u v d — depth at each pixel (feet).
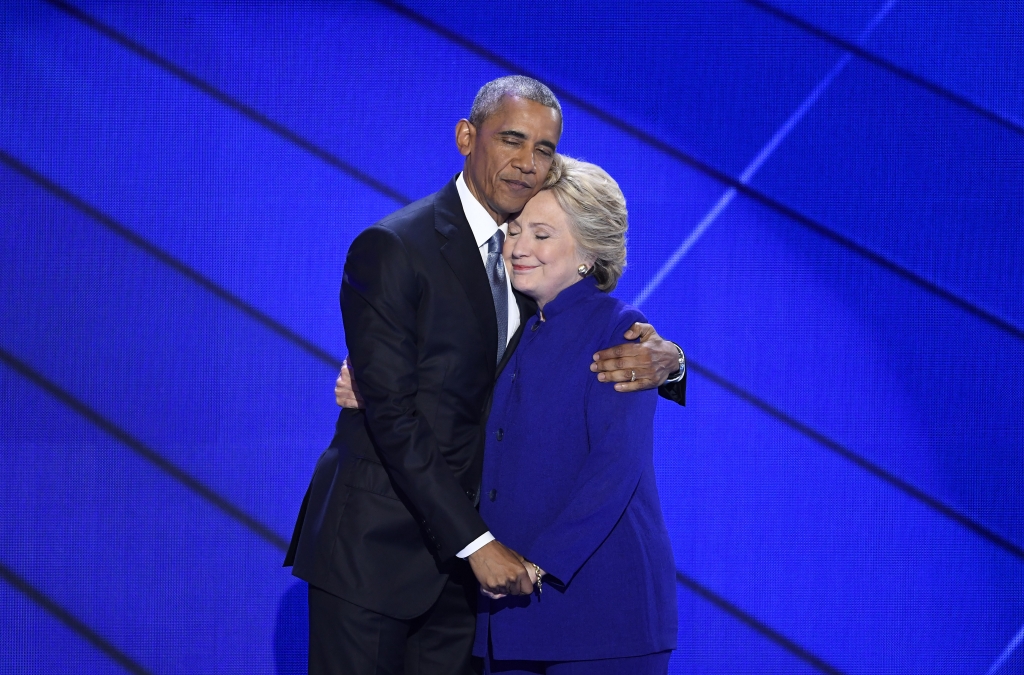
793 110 45.88
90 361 44.09
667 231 45.70
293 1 45.16
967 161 45.73
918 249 45.75
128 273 44.65
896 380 45.11
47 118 44.98
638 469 21.89
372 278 22.44
